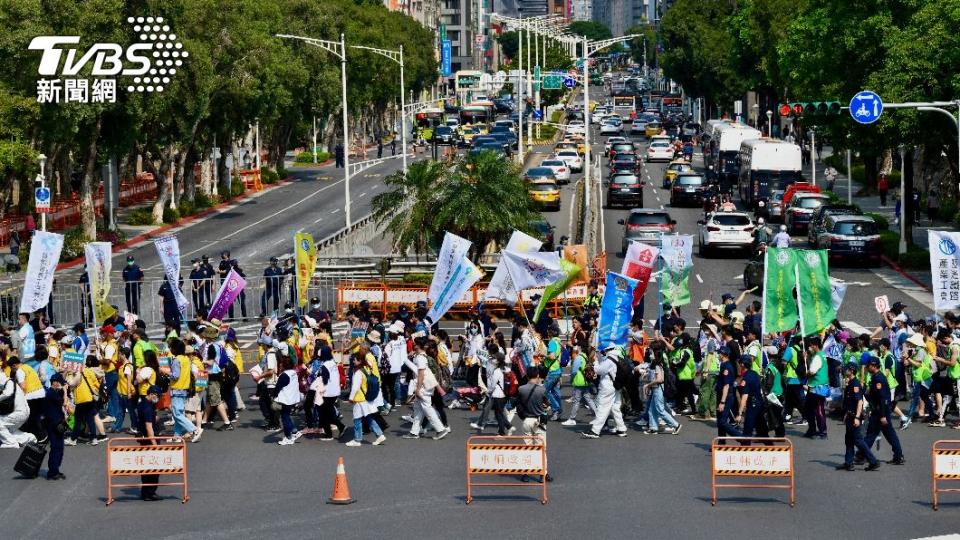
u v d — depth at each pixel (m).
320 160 145.12
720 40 166.62
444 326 53.00
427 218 60.53
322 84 122.38
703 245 69.38
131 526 26.69
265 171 119.31
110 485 28.31
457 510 27.41
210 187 103.19
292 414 37.84
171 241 44.97
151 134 87.12
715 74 168.50
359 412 33.38
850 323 50.12
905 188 67.00
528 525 26.22
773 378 31.75
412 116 184.62
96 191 97.25
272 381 35.25
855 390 30.05
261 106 100.88
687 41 181.12
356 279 60.22
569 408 38.44
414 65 178.62
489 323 41.78
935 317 39.09
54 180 92.44
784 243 62.31
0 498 29.03
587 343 35.94
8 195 83.81
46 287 42.00
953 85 62.59
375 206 62.72
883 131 66.75
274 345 35.38
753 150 87.56
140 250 76.69
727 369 32.03
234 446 33.84
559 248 57.06
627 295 34.06
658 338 36.53
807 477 29.84
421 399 33.78
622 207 92.06
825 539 25.14
